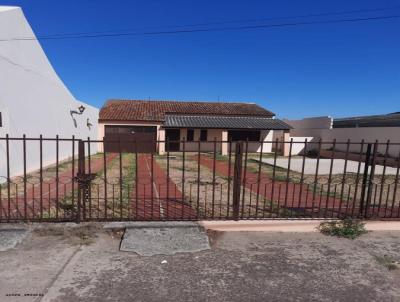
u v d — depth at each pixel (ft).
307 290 11.94
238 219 18.28
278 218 18.63
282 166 57.72
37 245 14.87
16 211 19.80
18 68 36.47
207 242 15.80
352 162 69.15
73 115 60.49
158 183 33.99
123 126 87.66
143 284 11.99
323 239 16.92
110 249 14.79
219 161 64.03
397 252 15.51
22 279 12.01
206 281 12.35
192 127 87.15
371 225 18.49
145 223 17.44
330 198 27.73
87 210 20.58
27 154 39.55
